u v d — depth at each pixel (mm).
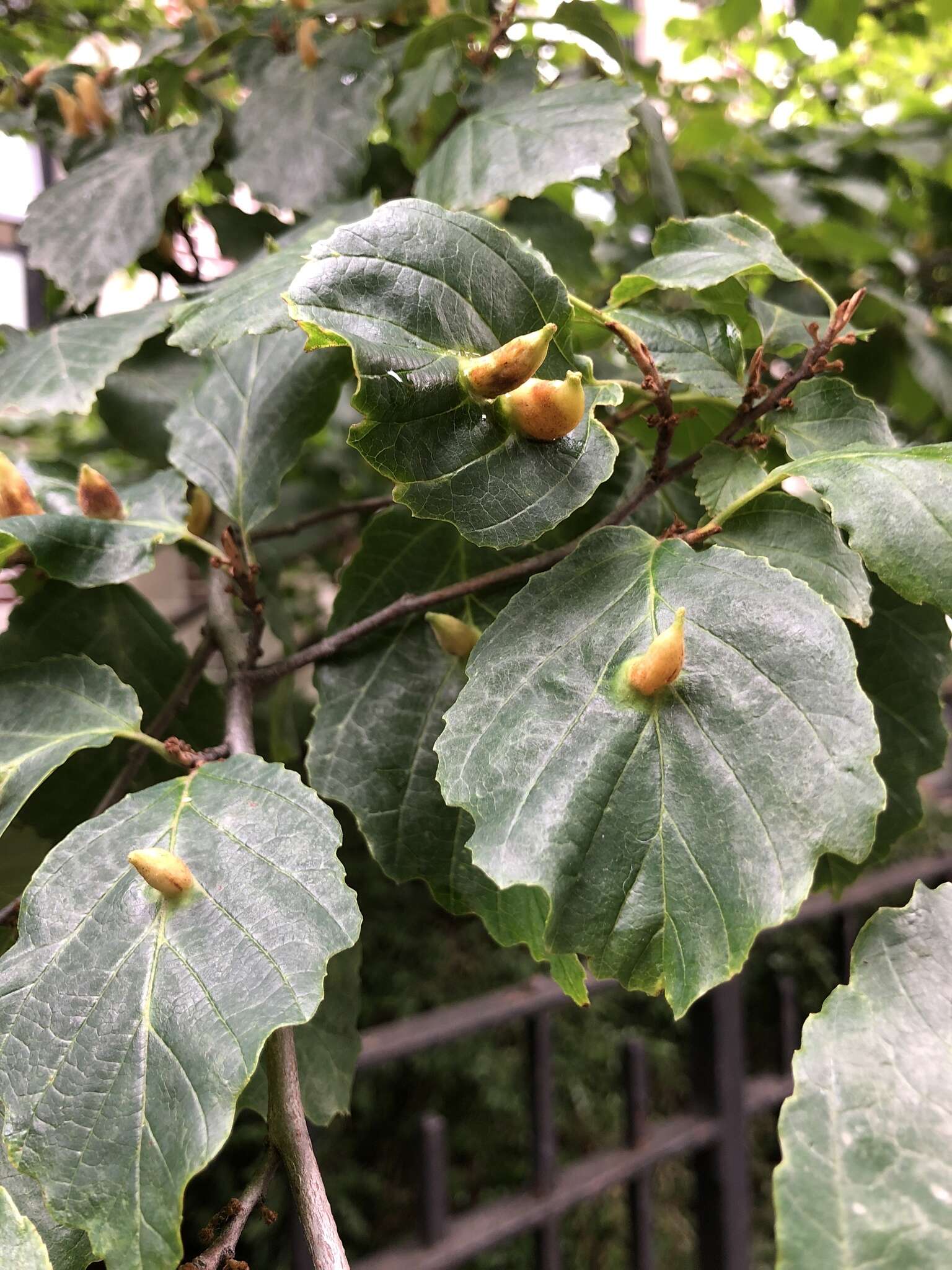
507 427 163
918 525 160
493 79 318
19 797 184
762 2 515
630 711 153
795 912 137
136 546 221
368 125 300
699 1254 490
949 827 814
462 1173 689
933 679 230
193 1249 488
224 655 235
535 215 320
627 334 190
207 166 318
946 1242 121
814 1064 139
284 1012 136
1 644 251
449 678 214
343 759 210
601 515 228
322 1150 678
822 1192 127
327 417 242
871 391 407
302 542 514
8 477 220
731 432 201
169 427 253
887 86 640
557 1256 438
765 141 501
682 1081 764
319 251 153
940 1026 143
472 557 228
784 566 181
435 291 159
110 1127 134
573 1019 753
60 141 356
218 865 156
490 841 148
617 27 477
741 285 225
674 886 145
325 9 339
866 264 480
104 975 146
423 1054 698
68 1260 149
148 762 255
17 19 433
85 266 292
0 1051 142
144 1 467
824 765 144
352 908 149
